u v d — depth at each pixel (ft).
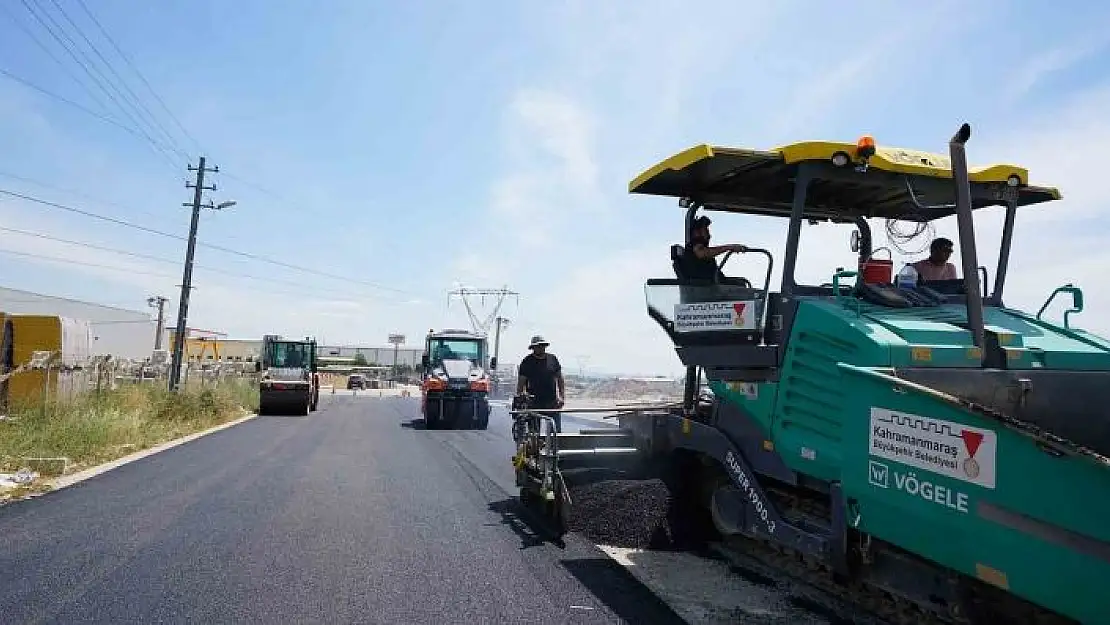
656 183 16.85
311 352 79.46
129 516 21.86
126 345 209.05
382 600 14.51
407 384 209.87
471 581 15.81
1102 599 8.25
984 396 10.68
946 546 10.10
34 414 39.50
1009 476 9.21
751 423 15.29
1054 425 10.57
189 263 86.89
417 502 24.94
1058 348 11.84
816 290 14.69
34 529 20.04
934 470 10.21
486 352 67.31
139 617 13.32
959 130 11.17
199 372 94.22
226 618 13.35
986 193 15.06
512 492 27.37
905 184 14.88
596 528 19.47
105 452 35.63
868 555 12.24
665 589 15.28
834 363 12.82
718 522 16.96
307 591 15.02
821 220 18.28
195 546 18.45
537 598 14.70
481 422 60.18
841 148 13.98
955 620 10.83
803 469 13.41
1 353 50.42
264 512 22.76
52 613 13.44
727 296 15.88
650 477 19.88
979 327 11.36
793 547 13.71
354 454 38.86
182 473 30.66
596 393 132.26
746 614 13.76
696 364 16.88
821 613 13.82
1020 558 9.09
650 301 18.08
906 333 12.05
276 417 68.80
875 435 11.29
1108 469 8.14
